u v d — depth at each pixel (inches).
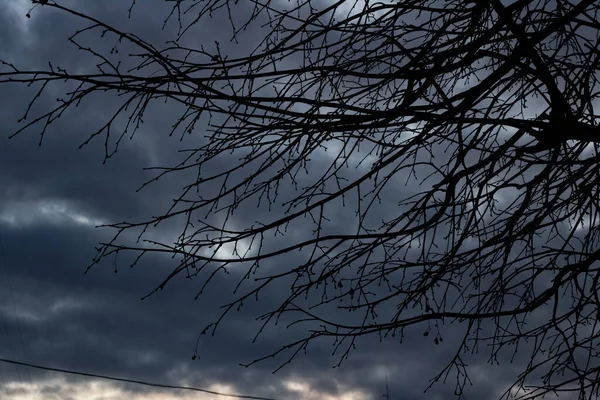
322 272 162.1
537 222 151.3
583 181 154.6
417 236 163.8
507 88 151.7
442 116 147.5
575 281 156.3
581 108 148.4
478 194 149.3
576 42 167.5
